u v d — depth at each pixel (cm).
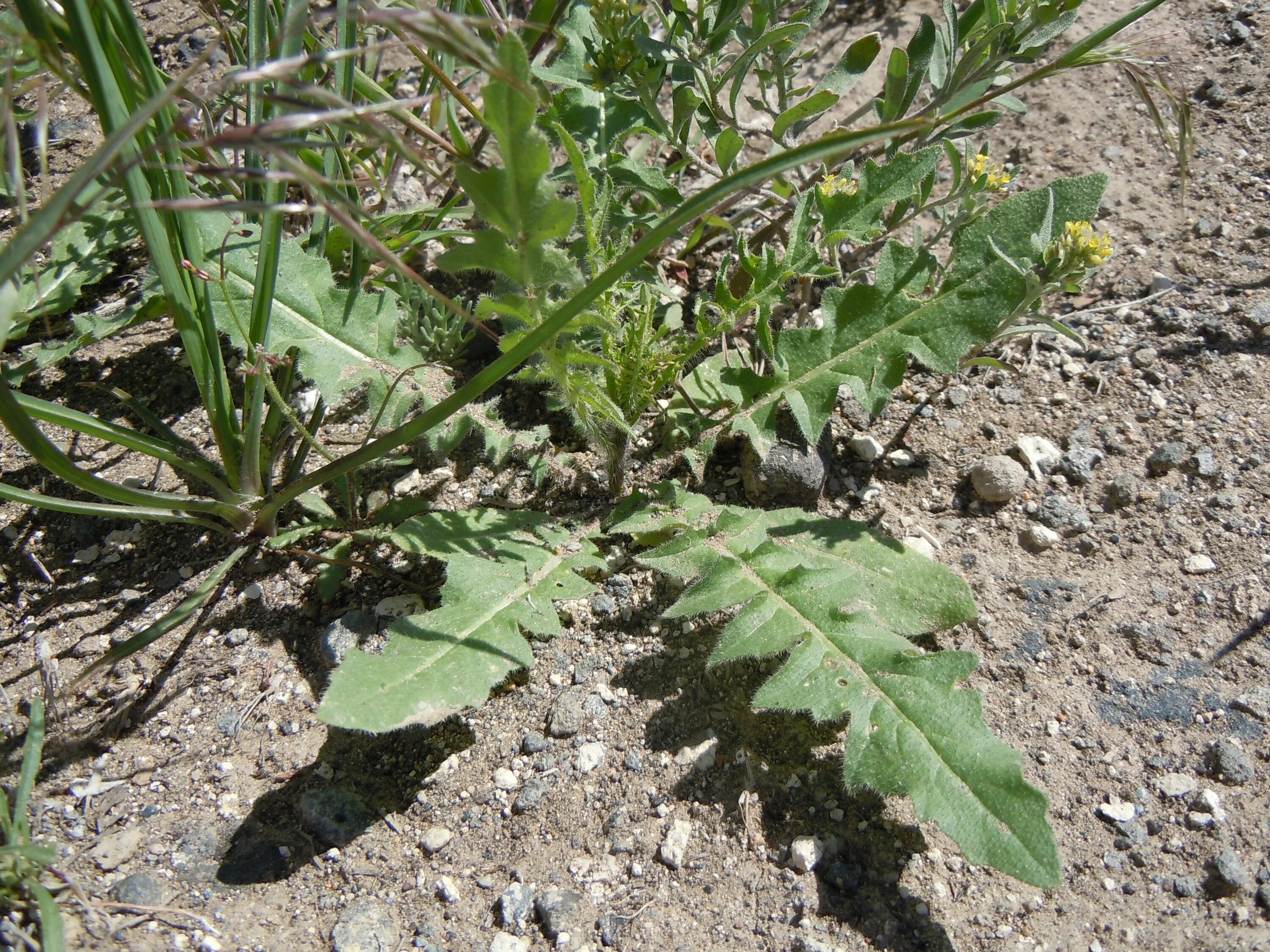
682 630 34
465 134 46
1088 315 39
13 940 27
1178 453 35
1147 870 28
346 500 36
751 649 30
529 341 28
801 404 34
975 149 45
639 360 35
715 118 39
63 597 36
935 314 34
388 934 29
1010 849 26
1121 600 33
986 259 33
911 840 29
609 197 34
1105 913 27
